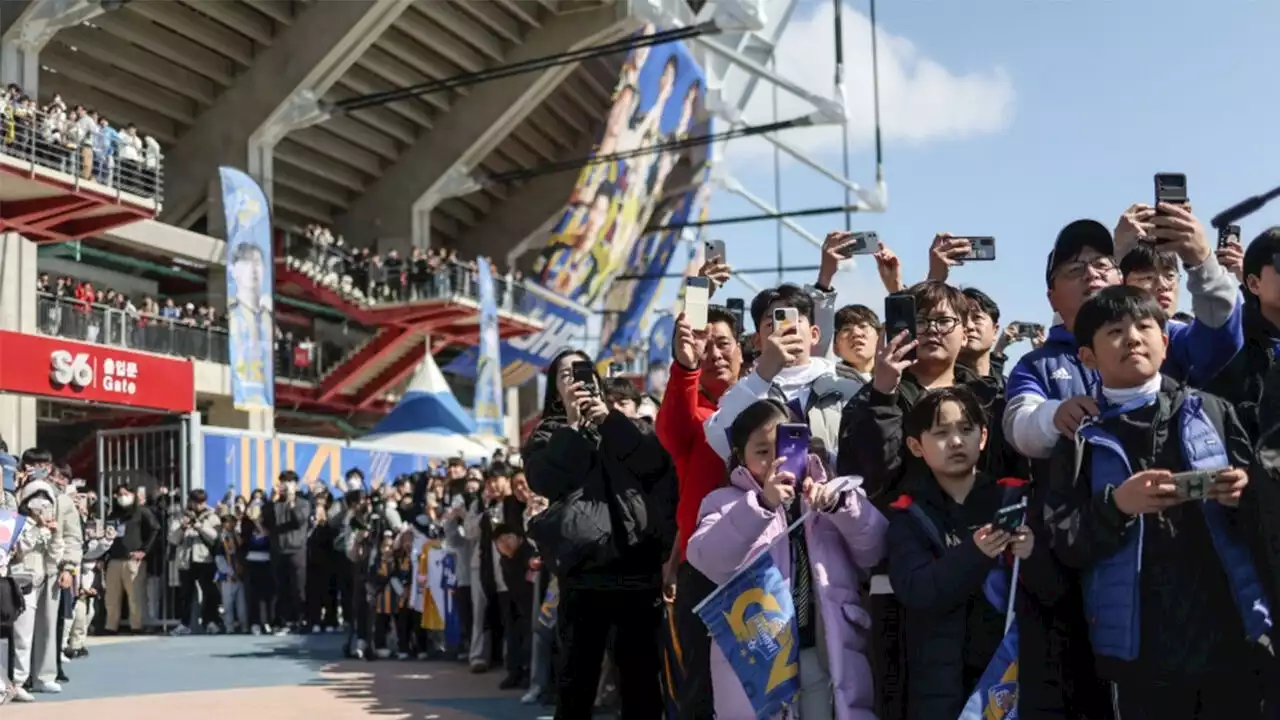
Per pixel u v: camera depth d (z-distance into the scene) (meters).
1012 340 6.31
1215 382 3.85
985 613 3.78
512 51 34.19
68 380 19.02
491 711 8.69
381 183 36.59
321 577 17.56
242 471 19.86
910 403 4.31
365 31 30.20
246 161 30.73
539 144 39.50
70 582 10.64
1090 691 3.69
